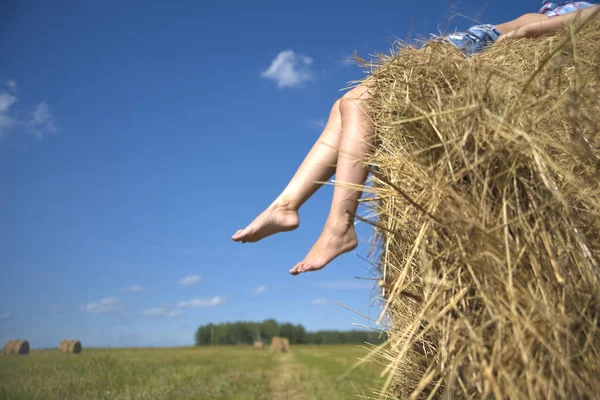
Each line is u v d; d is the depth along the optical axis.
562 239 1.53
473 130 1.64
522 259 1.51
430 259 1.63
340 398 6.42
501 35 2.65
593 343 1.45
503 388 1.39
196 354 20.97
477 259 1.50
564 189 1.57
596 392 1.40
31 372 8.77
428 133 1.77
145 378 8.55
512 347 1.41
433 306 1.59
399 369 1.91
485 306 1.49
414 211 1.76
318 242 2.45
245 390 7.69
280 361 17.33
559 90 1.63
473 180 1.62
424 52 2.05
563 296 1.46
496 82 1.76
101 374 8.73
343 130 2.27
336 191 2.30
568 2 3.02
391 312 2.00
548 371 1.40
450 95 1.80
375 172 2.02
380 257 2.07
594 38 1.92
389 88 2.07
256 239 2.80
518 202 1.56
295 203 2.74
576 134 1.58
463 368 1.50
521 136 1.59
